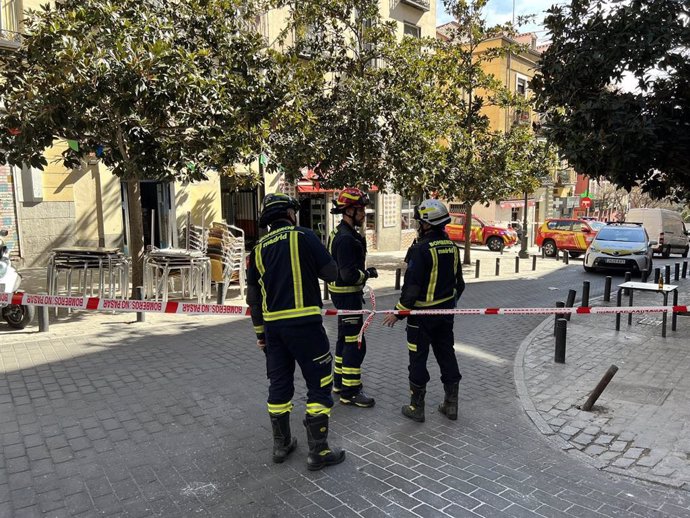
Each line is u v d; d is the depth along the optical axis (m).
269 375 3.78
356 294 4.80
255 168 15.83
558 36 6.88
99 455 3.85
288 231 3.66
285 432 3.79
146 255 9.20
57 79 6.25
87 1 6.69
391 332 7.76
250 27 13.20
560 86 6.85
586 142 6.24
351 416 4.67
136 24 6.79
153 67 6.38
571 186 37.25
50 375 5.51
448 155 14.21
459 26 15.93
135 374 5.58
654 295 11.62
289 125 9.33
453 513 3.22
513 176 15.30
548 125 6.82
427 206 4.46
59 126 6.62
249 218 16.84
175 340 6.95
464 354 6.75
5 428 4.26
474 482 3.60
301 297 3.58
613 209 47.59
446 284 4.45
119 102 6.36
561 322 6.33
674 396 5.25
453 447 4.11
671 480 3.66
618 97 6.29
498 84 15.72
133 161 6.95
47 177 12.64
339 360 5.05
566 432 4.43
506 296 11.46
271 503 3.28
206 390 5.15
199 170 7.60
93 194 13.32
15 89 7.31
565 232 21.38
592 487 3.58
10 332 7.23
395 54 12.30
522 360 6.46
